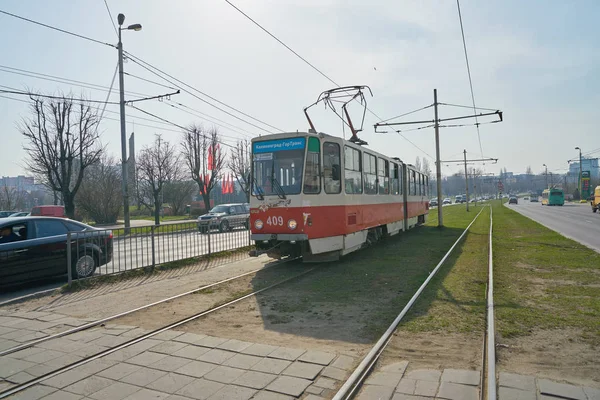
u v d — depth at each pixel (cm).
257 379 442
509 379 429
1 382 449
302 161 1091
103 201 3934
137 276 1059
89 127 3011
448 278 951
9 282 888
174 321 661
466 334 576
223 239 1430
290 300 788
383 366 473
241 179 5266
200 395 410
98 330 621
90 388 430
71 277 959
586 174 7331
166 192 5366
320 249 1111
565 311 671
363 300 777
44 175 3347
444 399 391
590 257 1202
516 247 1501
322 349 530
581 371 452
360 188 1351
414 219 2303
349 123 1589
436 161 2500
